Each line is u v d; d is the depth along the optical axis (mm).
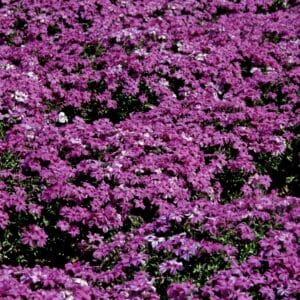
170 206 1114
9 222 1089
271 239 1027
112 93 1354
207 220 1062
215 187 1168
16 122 1256
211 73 1376
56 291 977
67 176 1144
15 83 1316
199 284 998
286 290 967
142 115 1285
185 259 1015
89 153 1200
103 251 1046
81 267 1021
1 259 1081
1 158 1175
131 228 1104
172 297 970
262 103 1341
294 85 1356
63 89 1338
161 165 1167
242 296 958
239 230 1050
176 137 1220
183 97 1353
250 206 1093
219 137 1227
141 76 1368
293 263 993
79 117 1273
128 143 1202
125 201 1117
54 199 1124
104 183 1141
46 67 1382
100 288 1008
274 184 1235
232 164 1188
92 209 1105
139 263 1021
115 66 1374
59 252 1109
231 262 1013
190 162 1174
